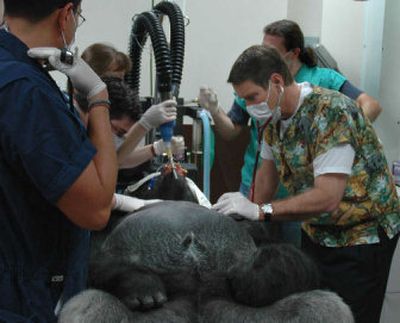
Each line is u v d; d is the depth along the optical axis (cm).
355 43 271
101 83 106
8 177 97
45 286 104
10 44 99
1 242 99
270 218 140
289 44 235
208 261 96
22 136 92
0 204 98
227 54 320
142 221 99
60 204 96
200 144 187
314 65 246
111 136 106
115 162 103
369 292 173
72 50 105
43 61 102
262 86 151
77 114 108
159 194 144
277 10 321
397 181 236
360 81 268
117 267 93
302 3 317
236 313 86
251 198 184
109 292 87
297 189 172
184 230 97
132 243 97
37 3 97
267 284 88
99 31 299
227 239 100
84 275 109
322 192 148
